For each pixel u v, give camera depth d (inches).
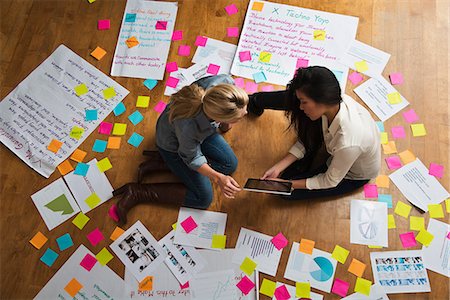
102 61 80.7
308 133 64.3
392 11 81.6
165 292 67.8
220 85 54.6
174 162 69.1
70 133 76.3
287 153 74.3
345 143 57.8
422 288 66.6
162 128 64.7
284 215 71.0
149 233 70.6
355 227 69.9
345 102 58.9
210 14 82.8
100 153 75.2
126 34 82.2
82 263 69.3
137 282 68.3
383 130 74.6
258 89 77.8
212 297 67.4
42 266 69.5
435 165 72.6
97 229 70.9
